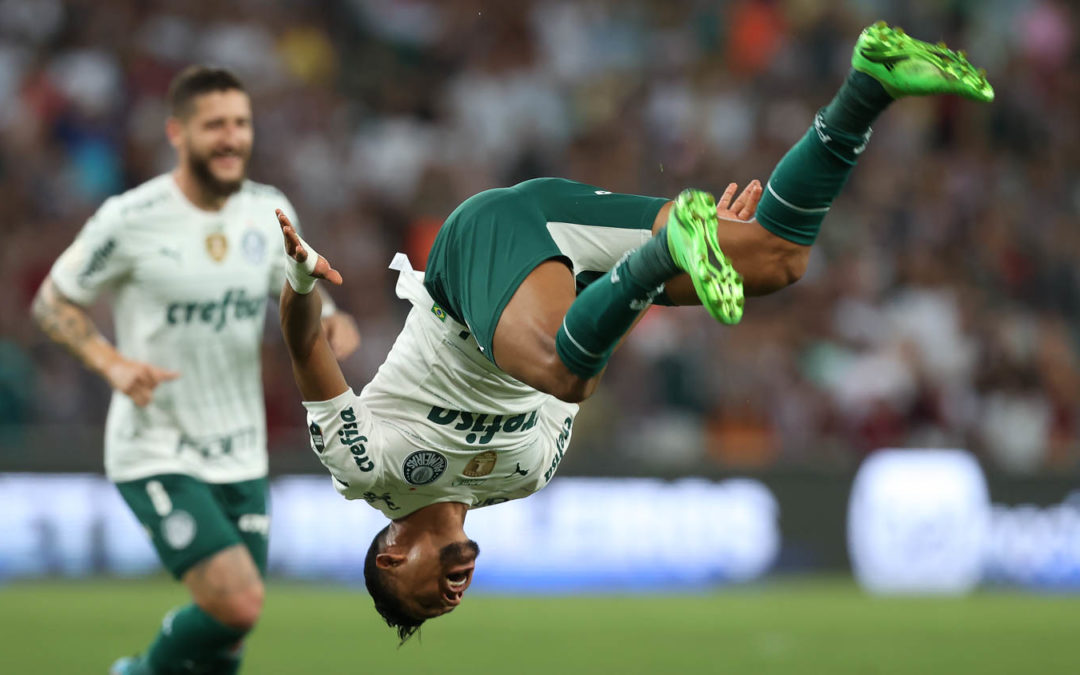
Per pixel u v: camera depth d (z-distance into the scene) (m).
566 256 16.50
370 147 56.12
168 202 23.06
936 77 15.09
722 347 50.34
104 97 53.25
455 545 17.19
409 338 16.95
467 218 16.80
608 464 43.34
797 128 61.06
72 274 22.80
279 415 44.59
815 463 45.03
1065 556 46.41
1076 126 65.69
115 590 38.91
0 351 44.12
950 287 55.88
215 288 23.09
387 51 59.94
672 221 13.96
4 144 51.16
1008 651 31.84
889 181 59.53
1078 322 58.81
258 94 55.50
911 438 50.66
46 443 39.84
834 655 30.86
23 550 39.28
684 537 43.84
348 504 41.28
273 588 40.56
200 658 21.77
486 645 31.30
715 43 63.25
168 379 21.97
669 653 30.62
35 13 54.22
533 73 60.62
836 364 52.16
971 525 45.91
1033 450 52.62
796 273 17.11
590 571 43.03
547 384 15.28
